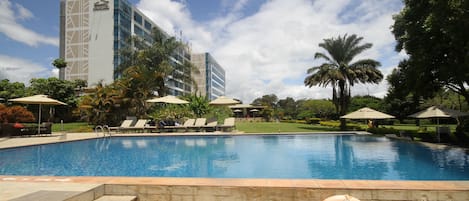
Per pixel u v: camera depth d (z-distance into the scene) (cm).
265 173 699
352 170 723
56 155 1005
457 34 955
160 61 3275
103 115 2281
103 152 1080
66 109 3033
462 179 622
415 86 1479
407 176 653
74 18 4978
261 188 400
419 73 1366
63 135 1537
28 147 1153
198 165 808
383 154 973
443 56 1266
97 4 4891
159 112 2289
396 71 1670
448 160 841
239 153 1031
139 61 3209
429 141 1315
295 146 1229
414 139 1396
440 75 1348
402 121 3391
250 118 4419
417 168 735
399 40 1550
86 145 1305
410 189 381
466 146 1124
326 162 838
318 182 421
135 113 2411
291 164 811
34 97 1616
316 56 2603
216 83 9738
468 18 872
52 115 2809
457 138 1198
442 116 1254
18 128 1543
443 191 377
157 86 2742
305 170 731
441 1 945
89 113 2327
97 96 2339
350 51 2495
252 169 747
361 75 2452
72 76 4888
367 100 3994
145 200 420
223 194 407
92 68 4825
